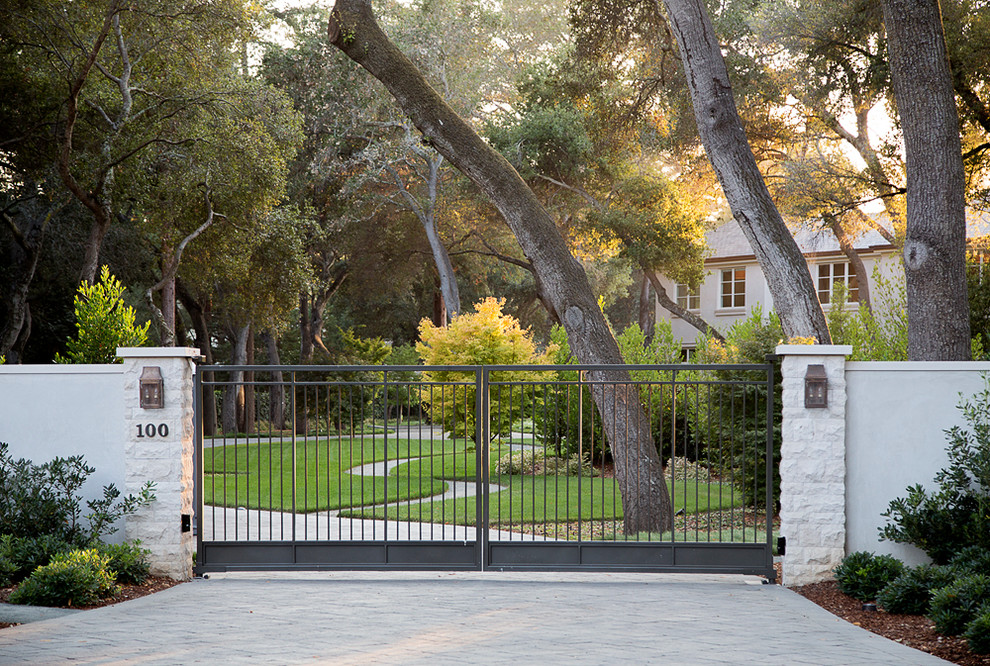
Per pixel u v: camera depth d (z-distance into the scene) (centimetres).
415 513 1055
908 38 1025
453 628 562
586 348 1093
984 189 1606
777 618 599
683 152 2223
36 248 2016
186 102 1845
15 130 1830
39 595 636
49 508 732
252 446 2197
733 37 1781
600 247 3138
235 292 2900
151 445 761
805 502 730
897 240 1866
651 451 1030
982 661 504
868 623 599
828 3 1550
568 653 498
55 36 1684
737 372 1089
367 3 1182
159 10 1681
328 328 4209
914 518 688
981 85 1511
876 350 1221
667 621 587
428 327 1800
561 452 1529
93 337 993
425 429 2498
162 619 589
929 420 729
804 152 1988
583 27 1625
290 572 787
